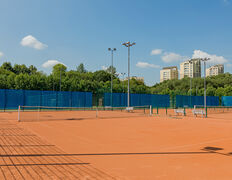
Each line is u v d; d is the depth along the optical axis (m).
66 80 45.12
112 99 30.34
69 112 24.03
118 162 4.69
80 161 4.73
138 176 3.80
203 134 8.91
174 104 36.41
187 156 5.27
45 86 40.72
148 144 6.73
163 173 3.98
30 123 12.57
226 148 6.23
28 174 3.82
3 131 9.08
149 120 15.59
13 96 24.52
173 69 147.62
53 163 4.54
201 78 79.38
